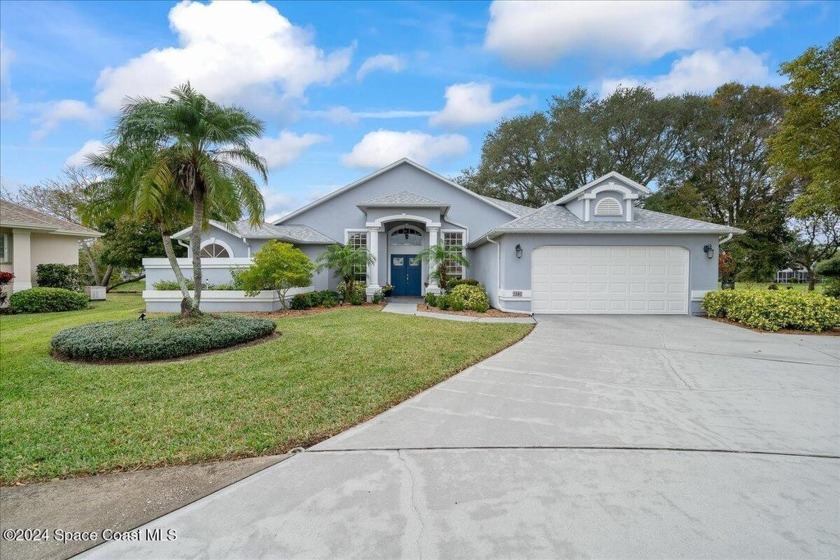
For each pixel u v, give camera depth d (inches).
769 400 214.8
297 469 142.3
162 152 335.6
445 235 791.7
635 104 1252.5
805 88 499.2
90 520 116.6
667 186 1258.0
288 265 536.7
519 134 1321.4
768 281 1206.9
